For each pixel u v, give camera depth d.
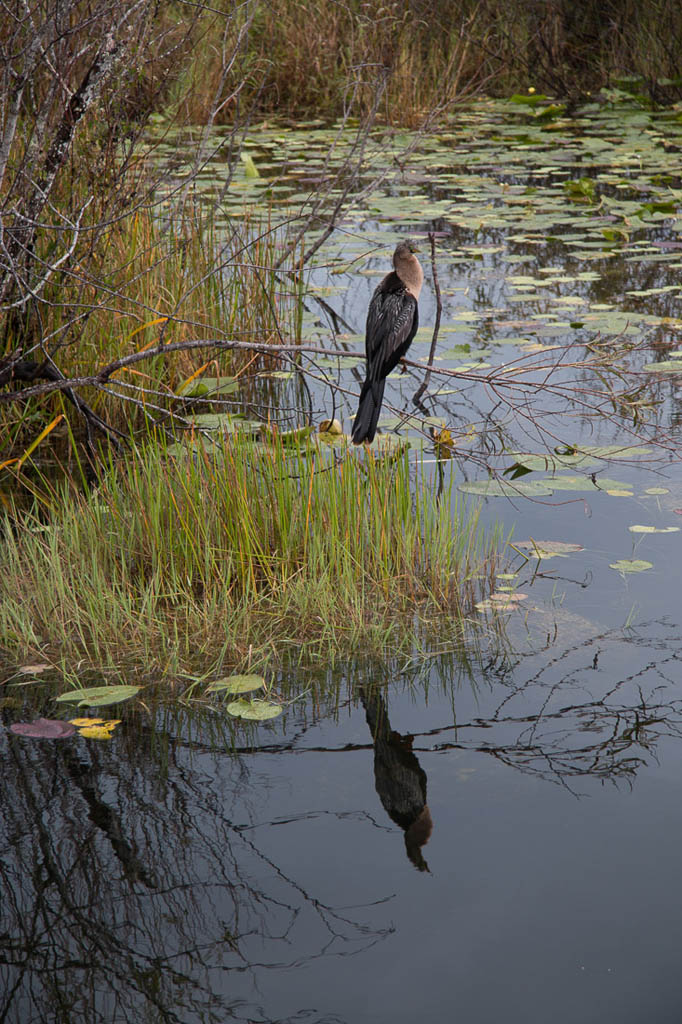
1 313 6.98
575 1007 3.05
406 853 3.72
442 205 14.02
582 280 11.21
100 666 5.11
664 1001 3.07
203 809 4.01
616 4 21.38
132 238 8.58
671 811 3.91
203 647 5.21
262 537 6.10
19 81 6.21
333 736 4.48
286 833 3.87
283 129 19.17
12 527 6.57
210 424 8.00
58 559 5.78
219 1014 3.08
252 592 5.65
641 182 14.88
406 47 19.39
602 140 17.47
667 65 20.64
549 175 16.16
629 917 3.39
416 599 5.65
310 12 20.47
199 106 14.84
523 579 5.79
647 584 5.68
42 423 8.29
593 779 4.11
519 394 8.72
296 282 10.52
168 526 6.00
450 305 10.60
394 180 15.57
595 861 3.65
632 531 6.29
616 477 7.10
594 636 5.18
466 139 18.39
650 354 9.08
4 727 4.61
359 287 11.64
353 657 5.12
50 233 7.70
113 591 5.65
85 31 7.76
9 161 7.22
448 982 3.18
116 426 8.38
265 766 4.28
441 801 4.01
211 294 9.60
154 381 8.47
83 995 3.21
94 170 7.75
